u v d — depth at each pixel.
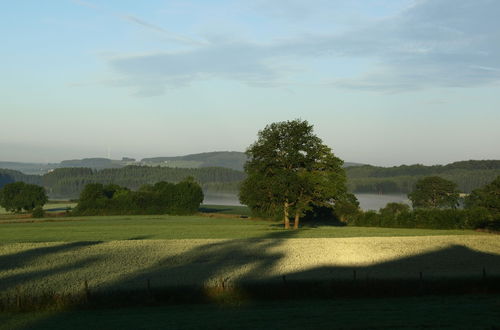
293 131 63.97
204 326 17.23
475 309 19.48
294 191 62.97
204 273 32.34
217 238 55.28
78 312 20.94
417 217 71.31
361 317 18.22
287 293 23.03
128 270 33.88
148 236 59.97
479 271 33.34
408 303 21.45
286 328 16.59
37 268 34.97
